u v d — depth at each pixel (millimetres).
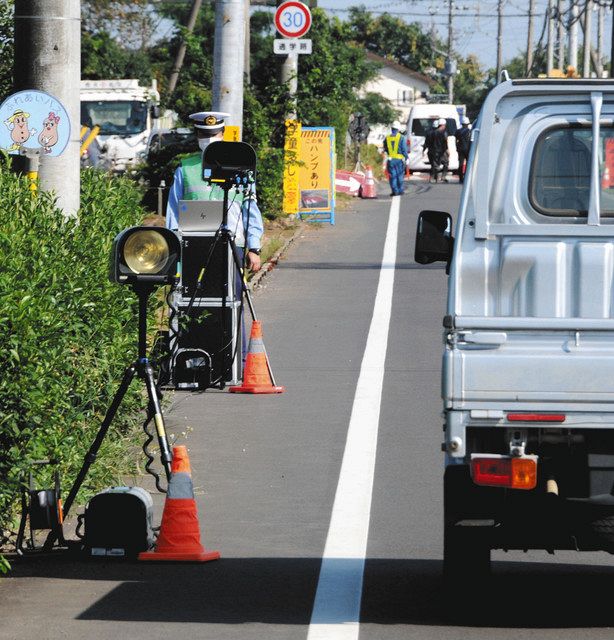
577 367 15297
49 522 19031
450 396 15383
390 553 19250
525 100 16531
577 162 16516
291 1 65125
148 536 19141
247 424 27984
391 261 53781
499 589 17766
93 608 16641
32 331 17422
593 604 16969
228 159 30156
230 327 31797
